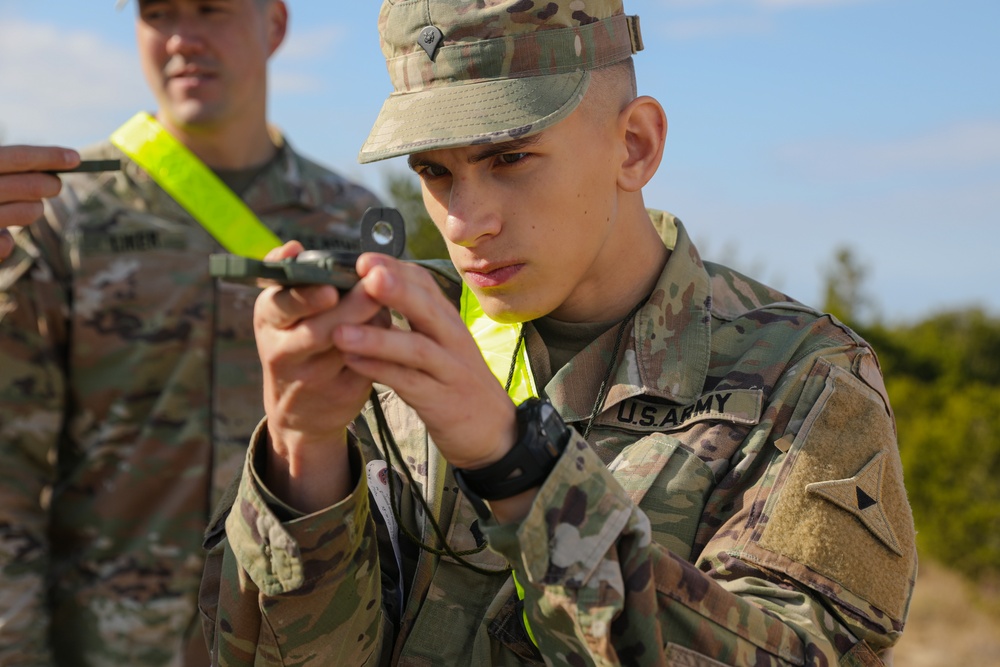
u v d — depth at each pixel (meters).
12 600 2.89
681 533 1.70
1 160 2.29
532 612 1.43
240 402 3.25
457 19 1.74
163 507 3.17
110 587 3.13
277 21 3.61
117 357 3.18
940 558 11.48
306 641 1.55
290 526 1.44
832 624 1.61
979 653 8.85
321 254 1.23
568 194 1.72
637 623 1.39
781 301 2.01
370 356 1.26
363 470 1.49
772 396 1.74
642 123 1.85
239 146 3.43
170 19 3.28
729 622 1.48
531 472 1.38
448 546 1.69
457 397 1.32
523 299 1.75
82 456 3.17
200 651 3.19
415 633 1.76
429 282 1.30
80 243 3.18
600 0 1.80
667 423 1.79
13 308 3.04
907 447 12.20
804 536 1.62
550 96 1.70
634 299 1.89
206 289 3.24
